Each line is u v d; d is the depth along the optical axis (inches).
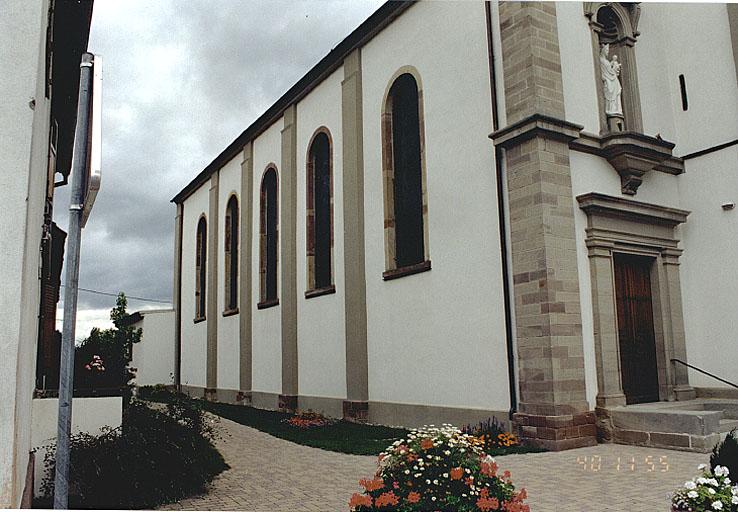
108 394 320.5
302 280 727.7
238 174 964.6
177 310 1213.1
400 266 567.5
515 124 437.4
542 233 421.4
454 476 187.8
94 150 114.8
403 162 577.0
